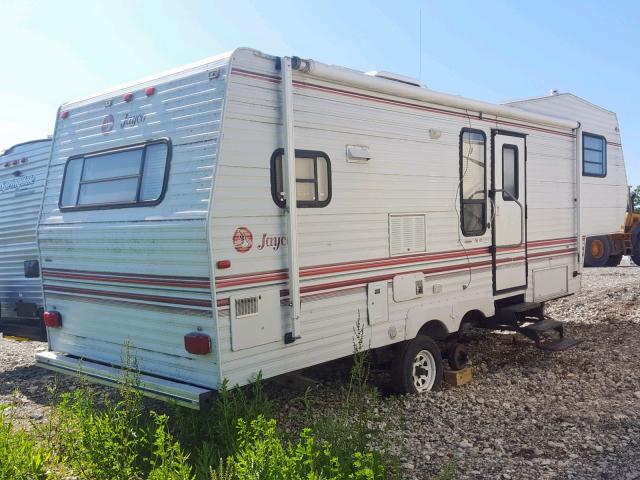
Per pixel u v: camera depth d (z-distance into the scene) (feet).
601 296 37.65
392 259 19.07
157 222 15.31
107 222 16.99
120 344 17.11
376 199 18.54
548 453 15.37
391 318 19.10
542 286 26.48
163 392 14.98
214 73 14.80
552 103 32.76
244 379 14.84
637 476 13.94
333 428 13.55
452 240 21.48
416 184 19.99
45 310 19.81
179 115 15.51
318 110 16.81
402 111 19.44
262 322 15.17
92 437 13.52
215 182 14.19
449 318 21.34
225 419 13.78
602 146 37.60
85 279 18.06
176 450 12.71
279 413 18.24
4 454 13.10
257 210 15.08
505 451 15.55
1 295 26.50
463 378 21.57
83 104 18.85
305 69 16.06
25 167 25.34
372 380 21.25
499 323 24.45
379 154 18.65
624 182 40.55
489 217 23.24
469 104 21.88
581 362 23.97
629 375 22.11
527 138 25.36
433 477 14.01
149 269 15.80
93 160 18.11
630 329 29.53
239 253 14.65
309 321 16.49
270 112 15.47
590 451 15.43
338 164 17.38
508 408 18.95
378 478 12.45
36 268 24.53
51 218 19.29
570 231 28.50
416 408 18.84
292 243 15.58
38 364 19.31
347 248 17.62
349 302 17.72
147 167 16.17
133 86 17.26
